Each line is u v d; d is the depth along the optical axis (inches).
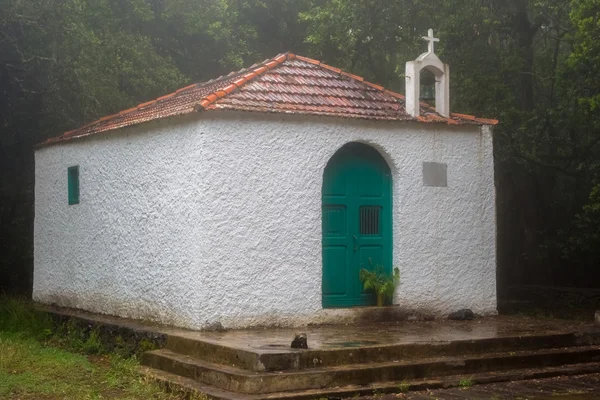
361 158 466.0
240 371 320.8
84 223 518.6
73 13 666.2
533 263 833.5
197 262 401.4
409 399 320.8
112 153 486.6
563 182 864.3
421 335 395.9
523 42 773.3
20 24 649.0
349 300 459.2
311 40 754.8
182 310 412.5
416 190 470.9
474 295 489.4
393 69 883.4
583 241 709.3
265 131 419.5
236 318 406.3
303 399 308.8
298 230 426.6
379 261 469.4
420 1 708.7
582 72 644.7
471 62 705.6
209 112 402.9
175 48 866.8
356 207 462.9
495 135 685.9
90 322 459.8
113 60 712.4
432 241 474.9
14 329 482.9
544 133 706.8
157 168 439.8
